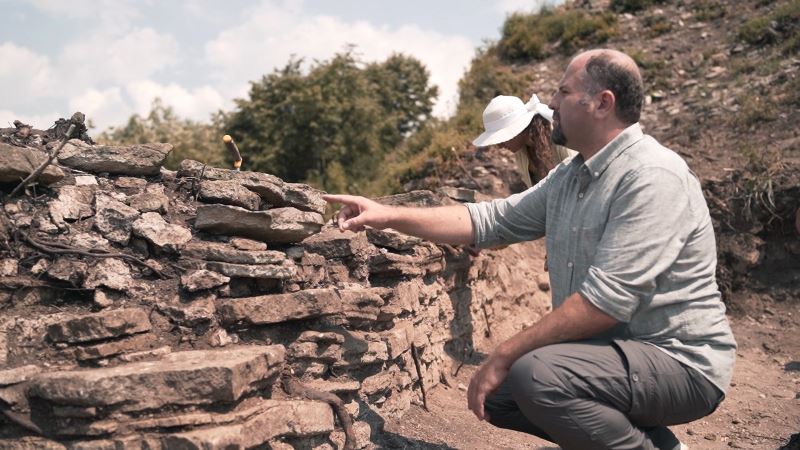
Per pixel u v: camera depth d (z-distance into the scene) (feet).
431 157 36.27
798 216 11.39
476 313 19.39
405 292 14.06
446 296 17.13
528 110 15.37
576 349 8.29
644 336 8.52
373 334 12.39
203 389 8.02
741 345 22.70
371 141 80.64
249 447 8.26
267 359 9.09
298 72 85.66
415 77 112.68
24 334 8.88
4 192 9.86
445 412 13.87
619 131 8.86
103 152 10.85
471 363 17.88
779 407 16.12
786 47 37.01
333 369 11.27
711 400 8.46
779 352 22.13
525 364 8.27
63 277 9.46
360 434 10.62
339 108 79.25
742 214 26.32
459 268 17.95
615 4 48.83
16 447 7.96
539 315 23.47
